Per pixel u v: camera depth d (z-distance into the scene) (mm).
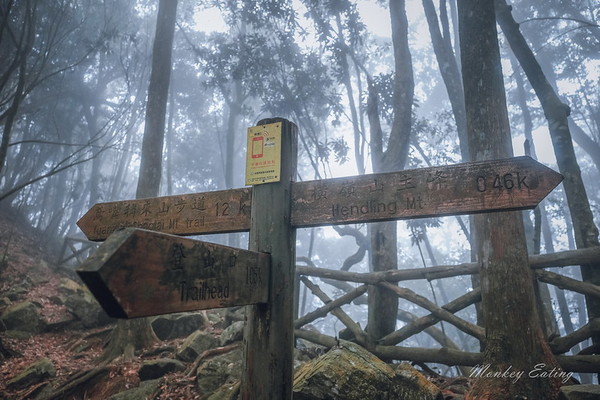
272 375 1599
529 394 3281
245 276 1477
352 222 1666
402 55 7613
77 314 8359
